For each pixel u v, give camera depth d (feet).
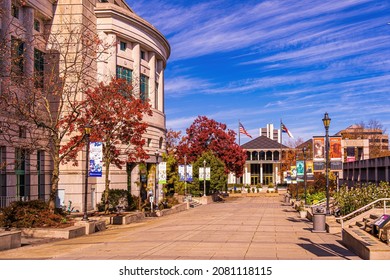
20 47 109.40
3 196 104.63
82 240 68.90
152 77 175.01
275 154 372.99
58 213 86.17
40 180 126.21
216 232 72.23
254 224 87.61
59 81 107.86
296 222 92.32
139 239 65.05
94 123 108.27
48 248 58.80
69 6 130.52
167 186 181.57
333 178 190.49
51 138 93.25
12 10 110.01
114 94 111.86
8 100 92.32
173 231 75.46
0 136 103.24
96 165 86.74
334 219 79.56
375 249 42.60
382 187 85.56
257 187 328.08
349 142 225.97
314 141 89.97
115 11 147.02
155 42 173.88
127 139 116.88
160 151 182.39
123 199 131.23
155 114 176.14
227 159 258.57
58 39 125.90
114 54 146.41
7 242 57.98
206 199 196.34
